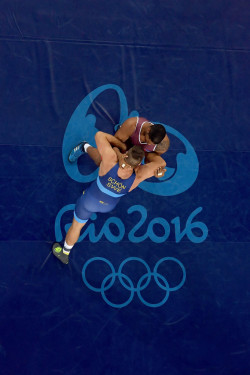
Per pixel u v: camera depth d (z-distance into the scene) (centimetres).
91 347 439
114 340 444
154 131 366
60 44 490
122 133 410
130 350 444
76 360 434
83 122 480
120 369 438
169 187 485
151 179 482
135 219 473
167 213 479
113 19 506
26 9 490
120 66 497
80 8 502
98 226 466
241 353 459
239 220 490
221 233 484
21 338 432
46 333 437
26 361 428
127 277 460
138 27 509
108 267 459
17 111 471
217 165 497
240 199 495
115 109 489
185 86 506
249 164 503
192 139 497
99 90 489
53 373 429
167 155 490
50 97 479
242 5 534
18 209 456
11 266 445
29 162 465
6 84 474
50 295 445
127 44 503
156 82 501
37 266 449
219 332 461
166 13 518
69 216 464
